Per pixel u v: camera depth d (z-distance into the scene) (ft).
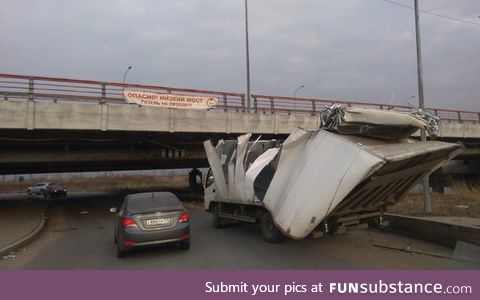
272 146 37.88
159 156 90.48
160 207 32.37
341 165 27.17
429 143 29.66
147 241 30.76
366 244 34.53
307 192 29.40
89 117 61.62
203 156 94.99
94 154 85.15
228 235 41.50
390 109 33.06
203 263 28.94
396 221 39.06
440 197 62.80
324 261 28.63
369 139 29.99
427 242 35.04
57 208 91.04
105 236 45.16
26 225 51.47
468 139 114.21
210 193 47.65
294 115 79.77
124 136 75.77
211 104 72.02
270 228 35.68
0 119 56.29
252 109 76.69
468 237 31.37
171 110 67.97
